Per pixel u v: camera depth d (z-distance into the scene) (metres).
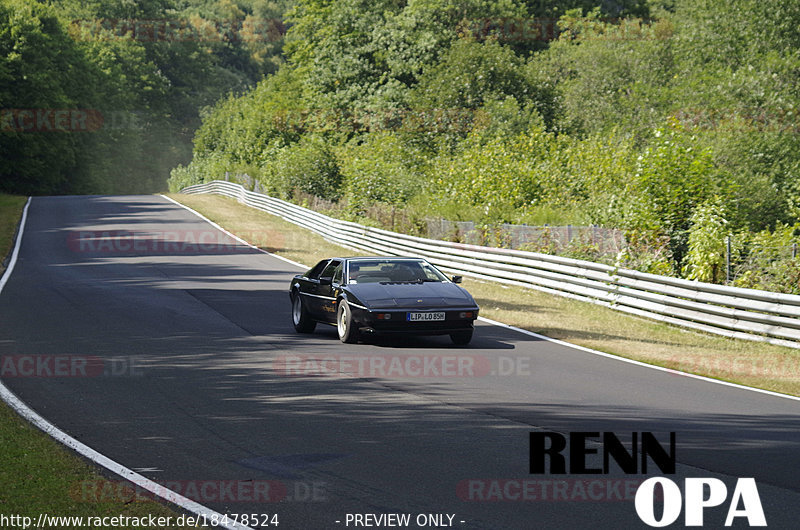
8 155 137.12
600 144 60.31
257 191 89.69
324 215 62.03
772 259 30.48
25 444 12.34
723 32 77.25
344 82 118.00
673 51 86.25
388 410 14.84
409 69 112.38
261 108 134.50
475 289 36.78
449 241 46.72
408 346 22.31
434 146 93.38
